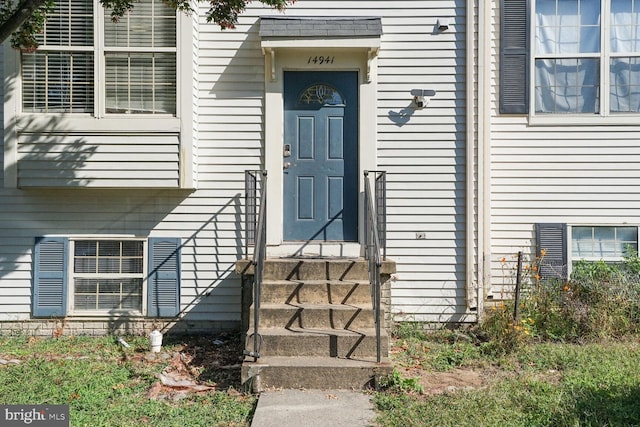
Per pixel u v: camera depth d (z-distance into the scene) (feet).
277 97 22.18
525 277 22.50
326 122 22.58
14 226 22.04
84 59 20.94
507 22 22.82
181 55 20.99
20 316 22.04
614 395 14.51
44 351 19.72
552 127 22.77
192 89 21.18
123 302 22.34
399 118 22.45
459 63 22.47
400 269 22.53
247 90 22.30
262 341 16.72
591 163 22.80
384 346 16.80
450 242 22.57
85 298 22.27
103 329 22.13
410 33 22.48
